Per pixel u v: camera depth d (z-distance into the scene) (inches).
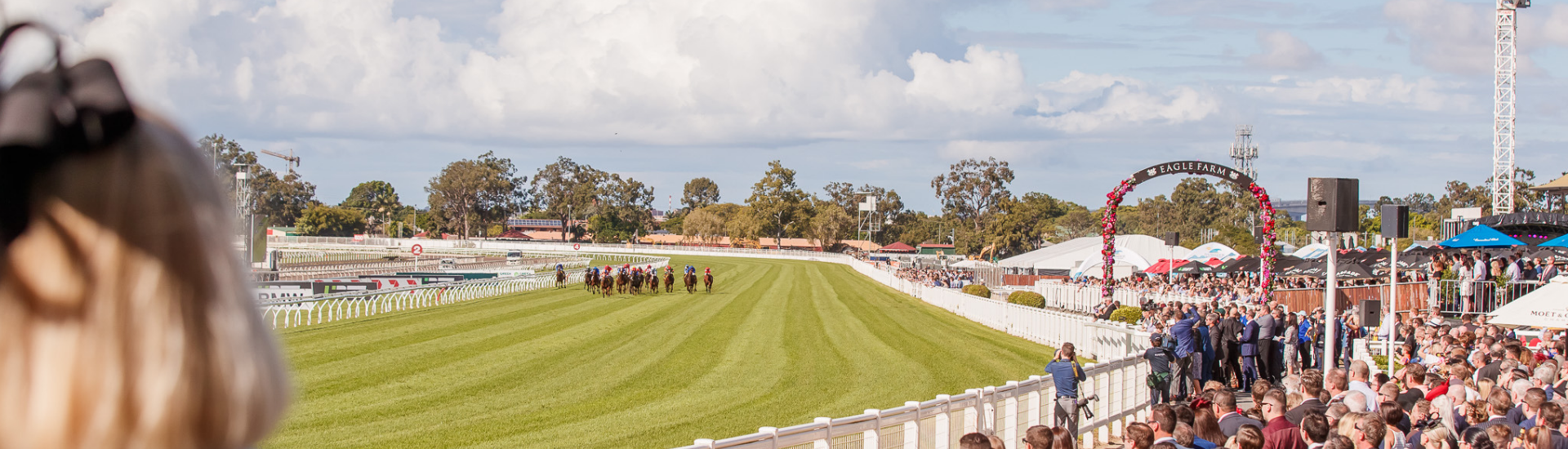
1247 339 804.0
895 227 7126.0
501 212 7160.4
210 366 32.4
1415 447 374.6
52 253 30.2
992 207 6348.4
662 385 784.9
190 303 32.3
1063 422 511.8
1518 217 1244.5
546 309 1513.3
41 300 30.2
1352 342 874.1
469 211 7071.9
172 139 34.3
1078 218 6501.0
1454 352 520.7
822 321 1391.5
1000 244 5629.9
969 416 437.1
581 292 1967.3
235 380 33.0
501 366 874.1
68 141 30.0
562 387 767.1
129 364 31.0
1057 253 2167.8
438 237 7160.4
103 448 30.8
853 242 6333.7
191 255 32.6
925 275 2196.1
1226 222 5118.1
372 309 1428.4
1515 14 1711.4
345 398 699.4
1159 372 654.5
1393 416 360.2
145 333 31.1
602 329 1221.7
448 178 6958.7
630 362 916.6
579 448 549.6
